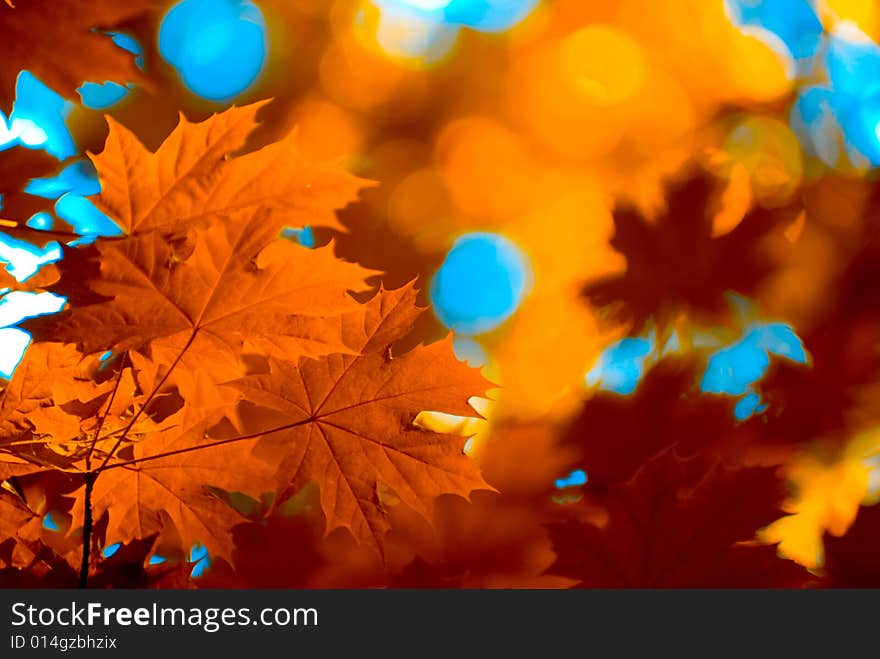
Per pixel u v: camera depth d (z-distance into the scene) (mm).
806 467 1532
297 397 1252
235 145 1231
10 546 1231
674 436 1479
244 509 1468
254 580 1437
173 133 1228
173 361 1219
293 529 1450
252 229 1212
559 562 1277
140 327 1202
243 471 1257
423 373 1256
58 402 1214
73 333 1193
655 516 1274
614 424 1486
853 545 1373
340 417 1257
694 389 1499
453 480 1261
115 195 1220
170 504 1259
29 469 1222
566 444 1507
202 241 1205
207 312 1210
